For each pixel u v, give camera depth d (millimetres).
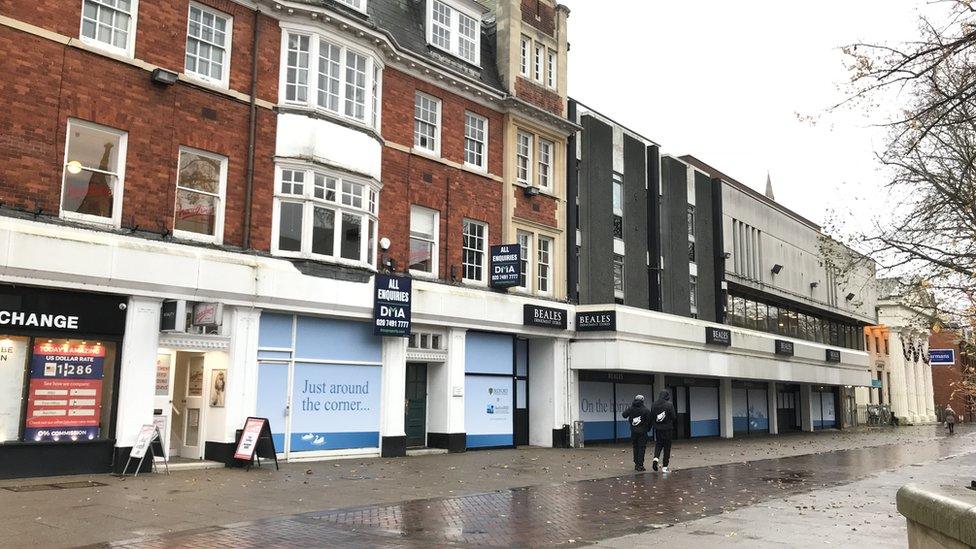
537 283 23672
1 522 8945
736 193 36625
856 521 10078
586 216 25938
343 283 17406
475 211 21828
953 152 13664
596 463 18203
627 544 8406
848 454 23641
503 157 23000
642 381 29062
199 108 15656
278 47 17094
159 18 15164
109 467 13766
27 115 13188
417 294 19422
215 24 16266
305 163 16797
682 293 31156
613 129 28172
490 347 22203
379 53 18844
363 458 17844
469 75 22266
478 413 21641
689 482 14664
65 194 13703
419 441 20422
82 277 13289
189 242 15164
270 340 16453
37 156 13258
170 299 14523
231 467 15102
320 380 17359
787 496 12828
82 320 13570
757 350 32938
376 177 18422
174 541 8047
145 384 14156
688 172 33094
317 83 17297
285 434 16547
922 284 13039
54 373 13320
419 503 11219
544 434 23766
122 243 13867
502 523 9742
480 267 22031
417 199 20109
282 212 16781
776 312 40250
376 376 18625
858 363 44875
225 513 9844
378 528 9141
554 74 25406
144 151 14719
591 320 23953
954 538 4332
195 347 15086
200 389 16094
